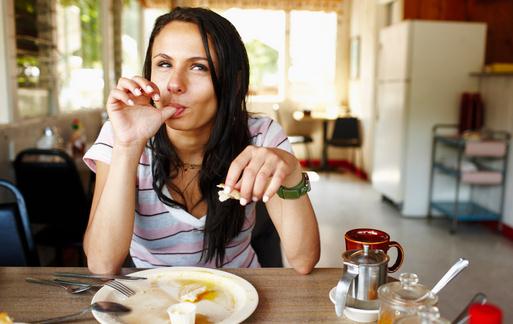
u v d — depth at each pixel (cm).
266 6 692
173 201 107
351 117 626
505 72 360
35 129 286
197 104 98
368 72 601
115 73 530
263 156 82
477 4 450
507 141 371
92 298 88
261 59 715
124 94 92
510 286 269
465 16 466
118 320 77
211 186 108
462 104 404
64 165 219
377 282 81
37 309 83
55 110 334
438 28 404
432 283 271
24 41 285
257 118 127
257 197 80
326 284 97
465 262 79
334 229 383
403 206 427
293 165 88
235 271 104
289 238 100
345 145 625
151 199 110
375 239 90
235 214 110
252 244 153
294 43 710
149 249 115
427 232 379
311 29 709
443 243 351
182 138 106
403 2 469
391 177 447
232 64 101
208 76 98
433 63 409
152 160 108
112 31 518
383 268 81
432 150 418
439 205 414
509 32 421
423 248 338
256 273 103
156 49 100
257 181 78
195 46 96
